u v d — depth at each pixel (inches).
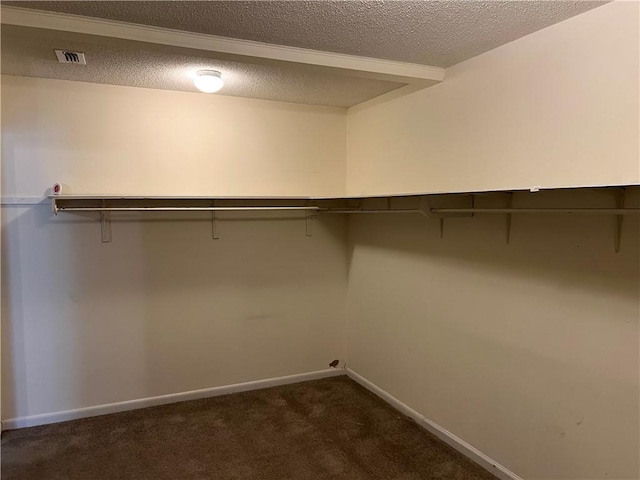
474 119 96.2
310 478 93.7
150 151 124.0
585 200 74.9
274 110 138.2
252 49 86.4
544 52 80.3
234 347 138.2
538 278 84.3
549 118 80.0
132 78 112.1
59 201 115.6
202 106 129.0
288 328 145.4
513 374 90.3
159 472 95.5
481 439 98.5
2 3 69.4
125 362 125.4
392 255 127.8
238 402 131.4
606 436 73.7
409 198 118.7
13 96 110.3
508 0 68.7
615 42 69.3
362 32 81.6
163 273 128.1
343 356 154.4
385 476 94.3
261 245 139.7
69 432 113.0
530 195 84.4
